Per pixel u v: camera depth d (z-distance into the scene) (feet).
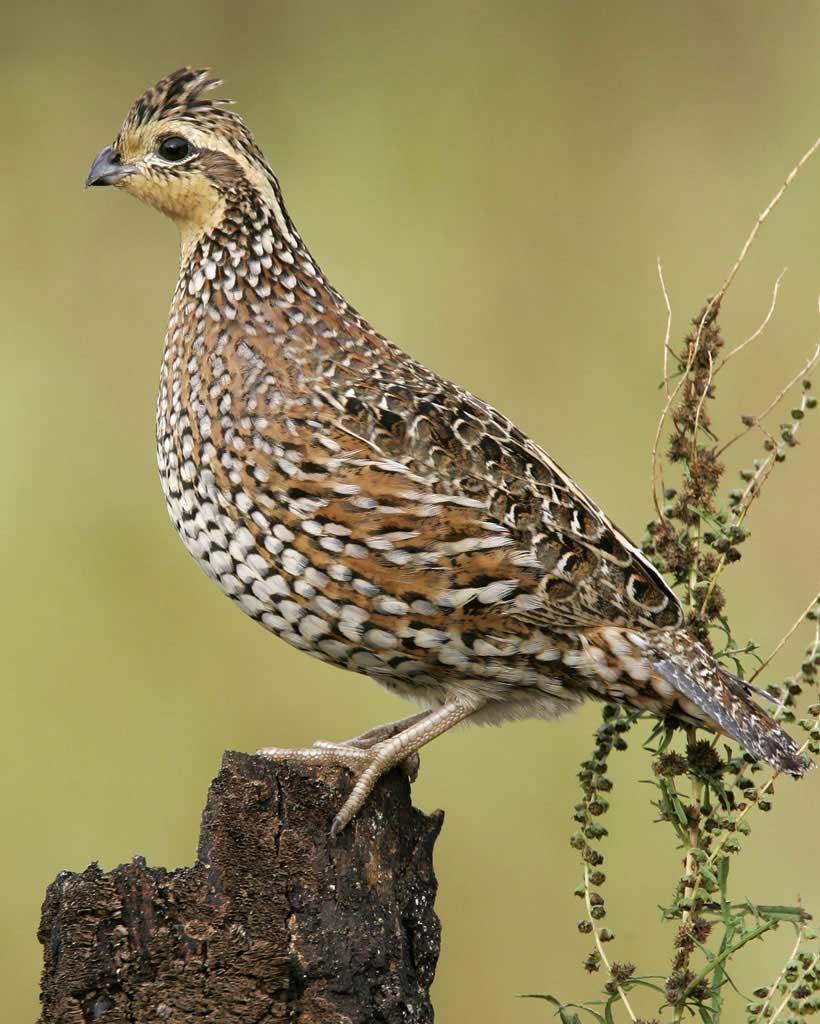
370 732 34.24
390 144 66.85
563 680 32.63
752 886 46.57
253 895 29.01
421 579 31.76
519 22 71.56
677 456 31.76
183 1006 28.35
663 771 30.45
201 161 34.58
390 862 30.58
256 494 32.22
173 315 34.53
